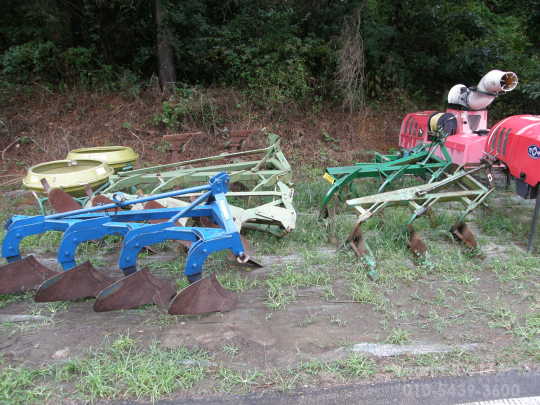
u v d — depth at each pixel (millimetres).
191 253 3150
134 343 2941
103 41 10477
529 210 5797
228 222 3379
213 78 10531
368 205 4457
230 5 10758
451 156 6227
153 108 9477
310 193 6238
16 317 3311
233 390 2514
